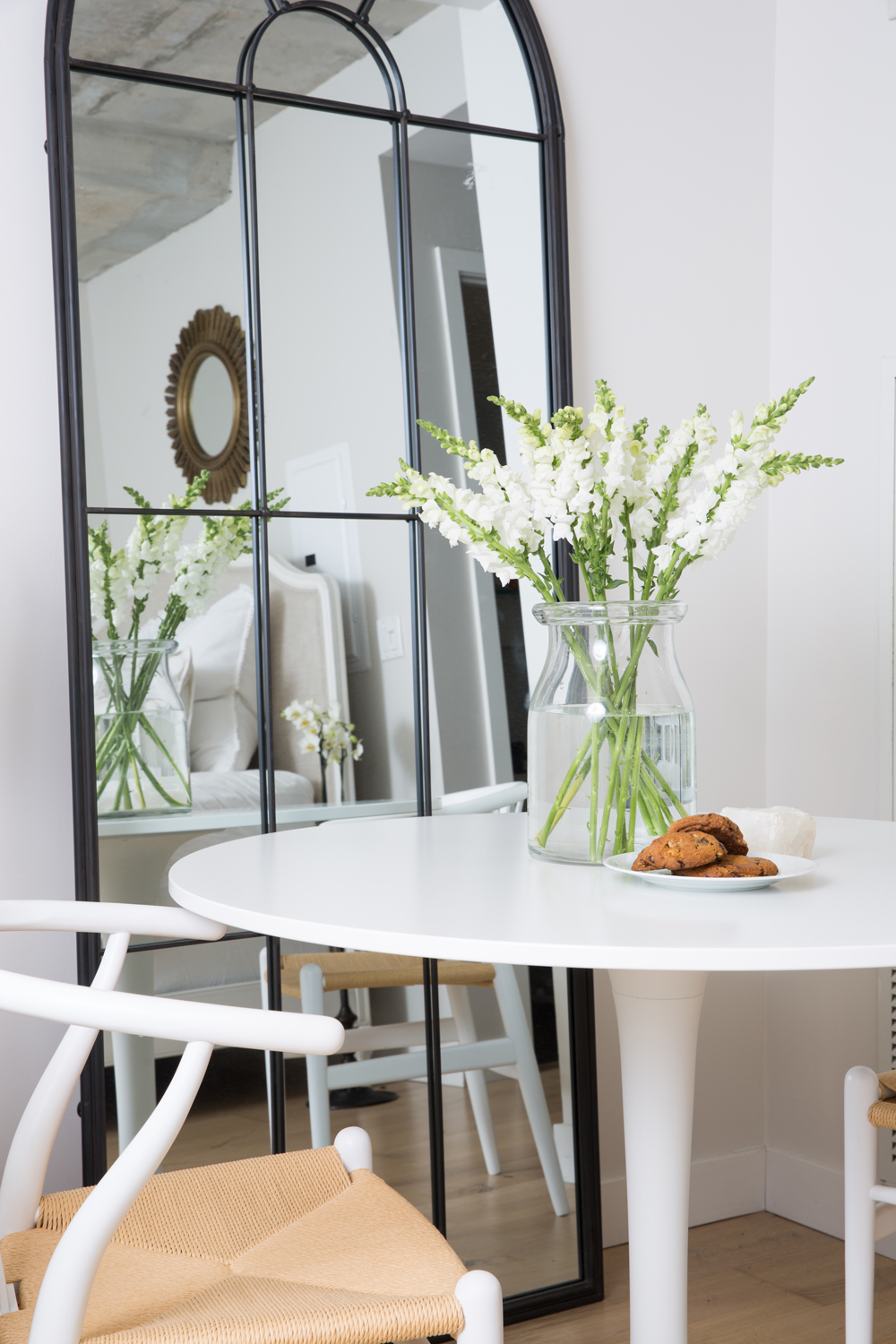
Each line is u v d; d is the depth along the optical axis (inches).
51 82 79.0
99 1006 38.5
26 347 80.7
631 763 58.4
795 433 108.0
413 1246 47.2
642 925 45.3
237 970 85.0
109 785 81.4
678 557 59.9
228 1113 83.8
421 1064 90.5
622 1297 93.5
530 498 59.5
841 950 41.1
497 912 47.9
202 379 84.5
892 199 99.3
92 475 80.9
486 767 95.0
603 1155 99.9
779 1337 86.6
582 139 100.3
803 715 107.0
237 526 85.8
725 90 107.5
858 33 101.7
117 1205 37.8
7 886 80.3
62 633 82.0
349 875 57.1
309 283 88.7
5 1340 39.9
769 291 110.2
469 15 95.0
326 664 89.0
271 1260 46.9
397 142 92.1
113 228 81.5
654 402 103.9
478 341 95.1
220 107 85.4
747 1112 109.3
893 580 99.0
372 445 91.0
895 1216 71.8
